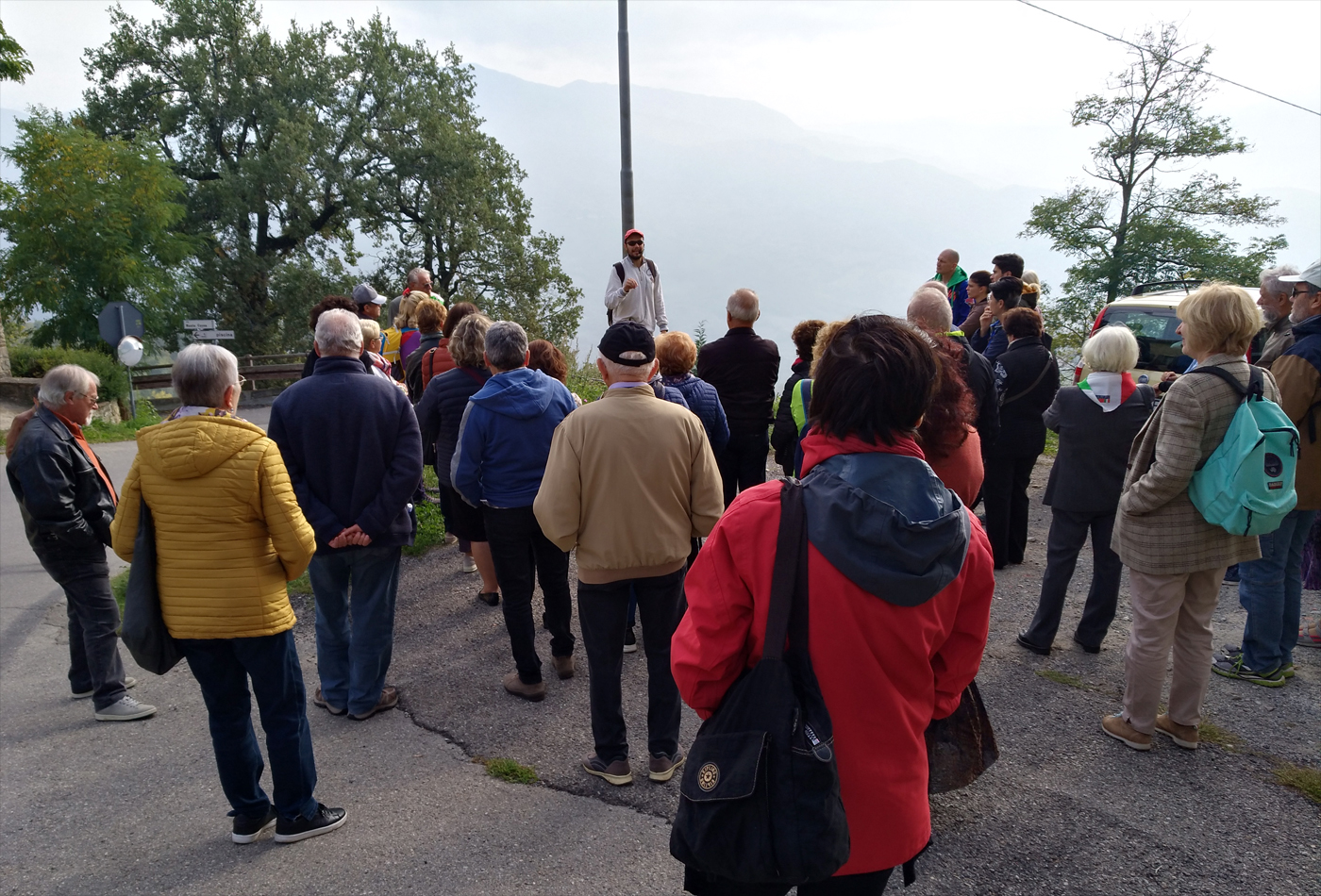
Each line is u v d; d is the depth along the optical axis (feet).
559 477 9.75
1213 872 8.42
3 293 77.61
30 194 76.59
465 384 15.38
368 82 104.88
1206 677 10.55
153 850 9.18
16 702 13.02
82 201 76.84
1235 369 9.90
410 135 106.01
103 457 39.37
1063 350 83.61
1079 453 12.77
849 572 4.64
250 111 100.22
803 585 4.78
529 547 12.34
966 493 9.89
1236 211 83.46
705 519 10.28
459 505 15.42
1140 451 10.58
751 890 5.14
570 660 13.20
